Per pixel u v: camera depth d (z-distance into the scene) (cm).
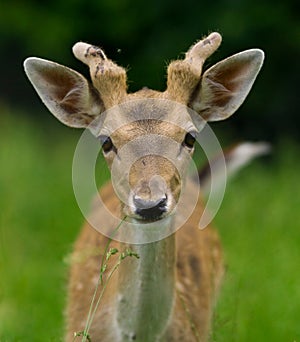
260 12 2597
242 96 1077
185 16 2680
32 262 1545
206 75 1055
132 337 1019
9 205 1750
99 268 1130
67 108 1077
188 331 1054
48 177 2098
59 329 1227
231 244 1571
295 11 2614
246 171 2334
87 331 1005
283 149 2527
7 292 1388
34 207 1833
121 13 2795
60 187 1998
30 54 3003
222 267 1301
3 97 3086
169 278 1009
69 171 2216
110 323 1035
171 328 1033
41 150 2516
